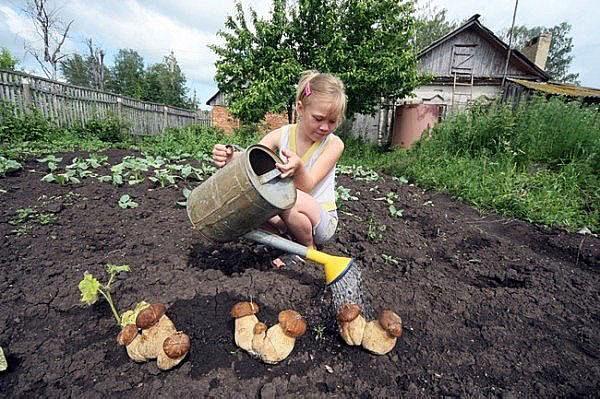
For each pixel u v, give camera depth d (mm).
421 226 3182
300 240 1857
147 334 1195
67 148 6039
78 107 8805
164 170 3633
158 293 1586
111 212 2617
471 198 4285
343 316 1302
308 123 1721
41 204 2637
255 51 9953
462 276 2217
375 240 2617
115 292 1595
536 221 3672
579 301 1946
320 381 1221
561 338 1577
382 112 12961
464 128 6215
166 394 1123
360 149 9633
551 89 11742
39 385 1146
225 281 1654
